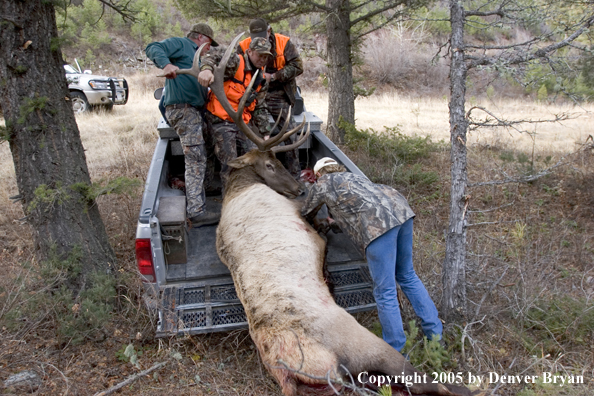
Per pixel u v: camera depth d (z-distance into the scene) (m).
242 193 4.00
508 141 10.25
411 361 3.40
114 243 5.33
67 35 3.91
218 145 4.66
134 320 3.90
